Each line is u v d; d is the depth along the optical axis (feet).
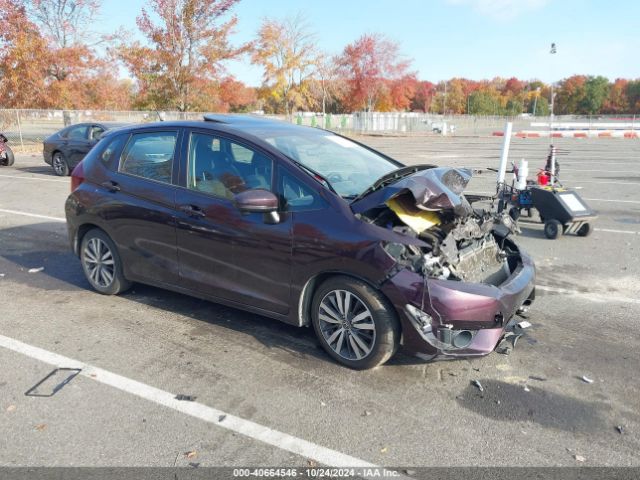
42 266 20.57
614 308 16.65
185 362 12.85
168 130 15.33
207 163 14.35
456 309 11.25
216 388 11.70
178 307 16.26
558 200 25.16
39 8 86.53
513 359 13.17
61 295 17.37
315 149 14.78
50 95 83.56
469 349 11.56
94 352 13.35
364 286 11.88
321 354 13.25
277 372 12.39
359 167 14.75
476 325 11.50
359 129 144.56
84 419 10.55
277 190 13.02
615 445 9.89
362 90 151.53
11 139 81.97
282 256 12.80
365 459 9.44
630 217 30.45
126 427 10.31
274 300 13.28
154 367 12.60
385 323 11.78
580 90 314.76
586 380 12.16
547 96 330.95
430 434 10.15
